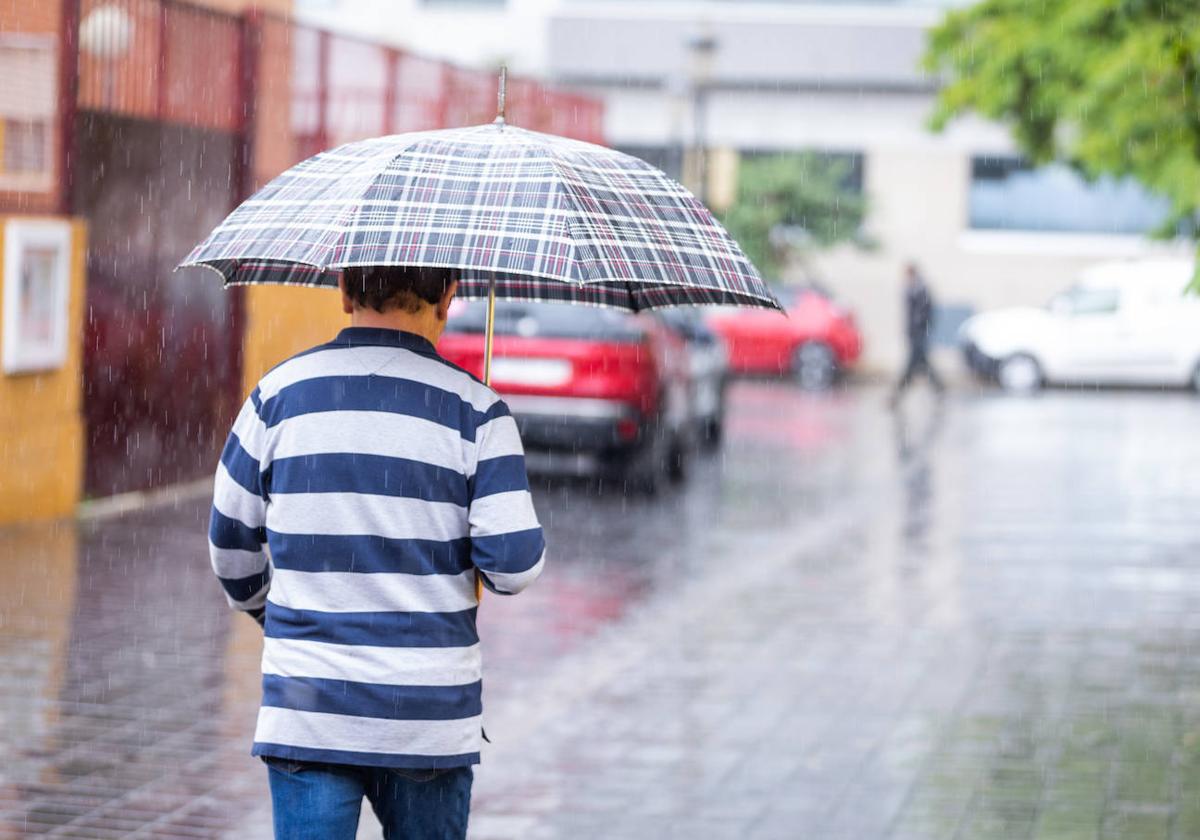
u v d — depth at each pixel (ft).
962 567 44.24
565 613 37.09
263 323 56.70
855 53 131.75
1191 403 104.32
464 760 12.96
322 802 12.64
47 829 21.39
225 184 53.31
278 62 55.52
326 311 62.75
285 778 12.74
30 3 44.06
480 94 73.05
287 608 12.80
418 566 12.78
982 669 31.68
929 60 45.80
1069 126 43.09
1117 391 114.73
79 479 46.62
